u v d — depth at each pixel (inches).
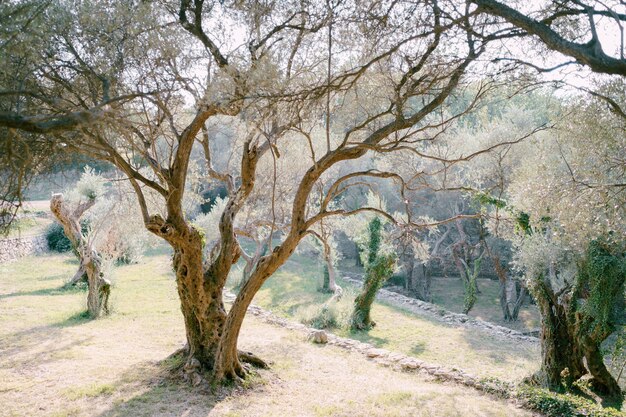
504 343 588.1
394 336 589.0
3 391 281.1
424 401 298.7
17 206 183.6
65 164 237.0
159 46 205.6
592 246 374.3
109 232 733.3
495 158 685.9
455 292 1043.3
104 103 144.9
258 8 228.1
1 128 160.6
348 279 933.2
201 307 301.7
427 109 231.9
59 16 177.8
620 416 275.6
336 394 304.3
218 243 331.3
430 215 967.6
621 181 321.7
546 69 163.0
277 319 522.0
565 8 168.9
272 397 290.8
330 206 817.5
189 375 299.9
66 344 389.4
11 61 163.0
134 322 484.7
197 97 223.0
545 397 297.9
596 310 381.1
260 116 222.4
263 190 662.5
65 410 256.8
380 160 884.6
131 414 255.1
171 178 272.1
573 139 349.1
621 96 294.5
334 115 274.8
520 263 444.5
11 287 643.5
